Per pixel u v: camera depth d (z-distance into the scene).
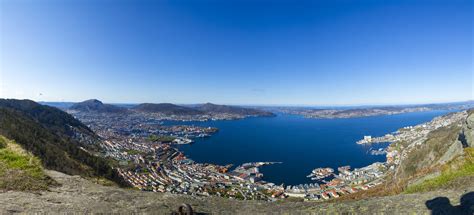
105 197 12.39
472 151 16.34
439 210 8.94
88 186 14.17
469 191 10.25
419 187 13.76
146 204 11.80
